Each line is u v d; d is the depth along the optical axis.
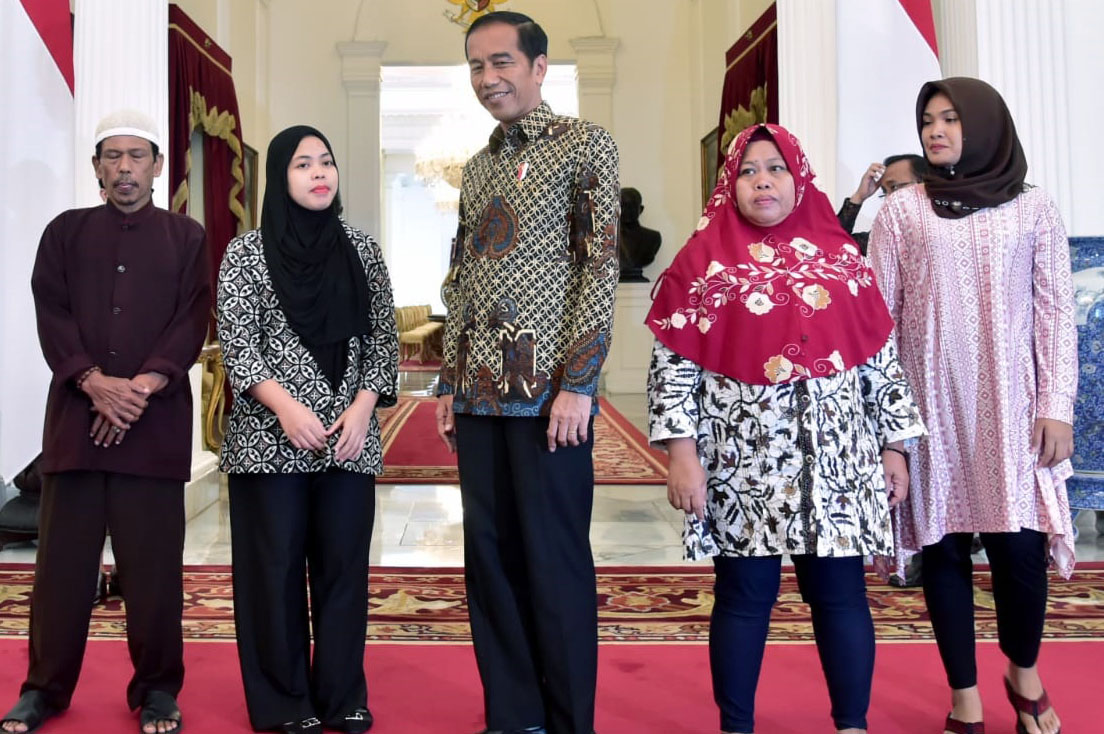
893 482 2.11
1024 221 2.18
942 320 2.22
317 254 2.33
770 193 1.97
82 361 2.33
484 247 2.22
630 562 4.14
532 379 2.13
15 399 3.36
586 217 2.14
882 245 2.34
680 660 2.85
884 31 4.08
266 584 2.29
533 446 2.16
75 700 2.54
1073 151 4.17
